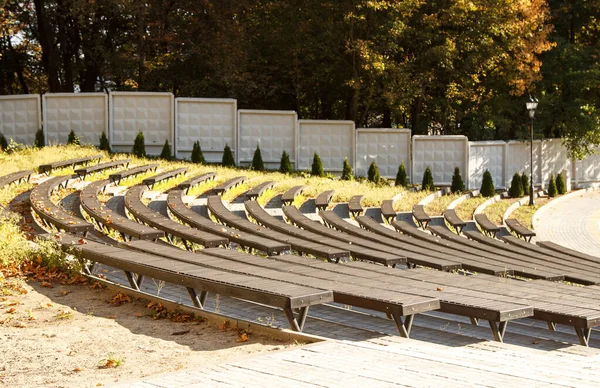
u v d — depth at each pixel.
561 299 9.07
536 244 22.89
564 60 40.97
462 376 5.19
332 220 19.80
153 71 39.03
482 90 38.84
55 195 19.95
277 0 37.84
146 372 6.01
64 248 10.90
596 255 22.42
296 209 20.77
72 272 10.55
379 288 8.59
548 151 40.66
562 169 41.69
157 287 11.03
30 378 5.86
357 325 9.18
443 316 10.91
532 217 29.34
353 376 5.18
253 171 31.17
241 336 7.23
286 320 8.91
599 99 43.19
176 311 8.49
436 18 37.16
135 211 16.14
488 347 6.96
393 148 35.31
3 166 23.75
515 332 9.85
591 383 5.00
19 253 11.04
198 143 32.25
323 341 6.71
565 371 5.50
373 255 13.25
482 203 30.48
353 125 34.53
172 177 25.52
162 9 37.44
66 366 6.24
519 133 39.47
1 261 10.87
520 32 37.84
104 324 7.98
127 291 9.46
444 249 17.02
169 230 13.95
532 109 31.67
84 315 8.45
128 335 7.45
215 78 37.75
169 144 32.56
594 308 8.34
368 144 35.06
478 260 15.02
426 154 35.62
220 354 6.59
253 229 15.41
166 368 6.13
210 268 9.23
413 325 9.20
